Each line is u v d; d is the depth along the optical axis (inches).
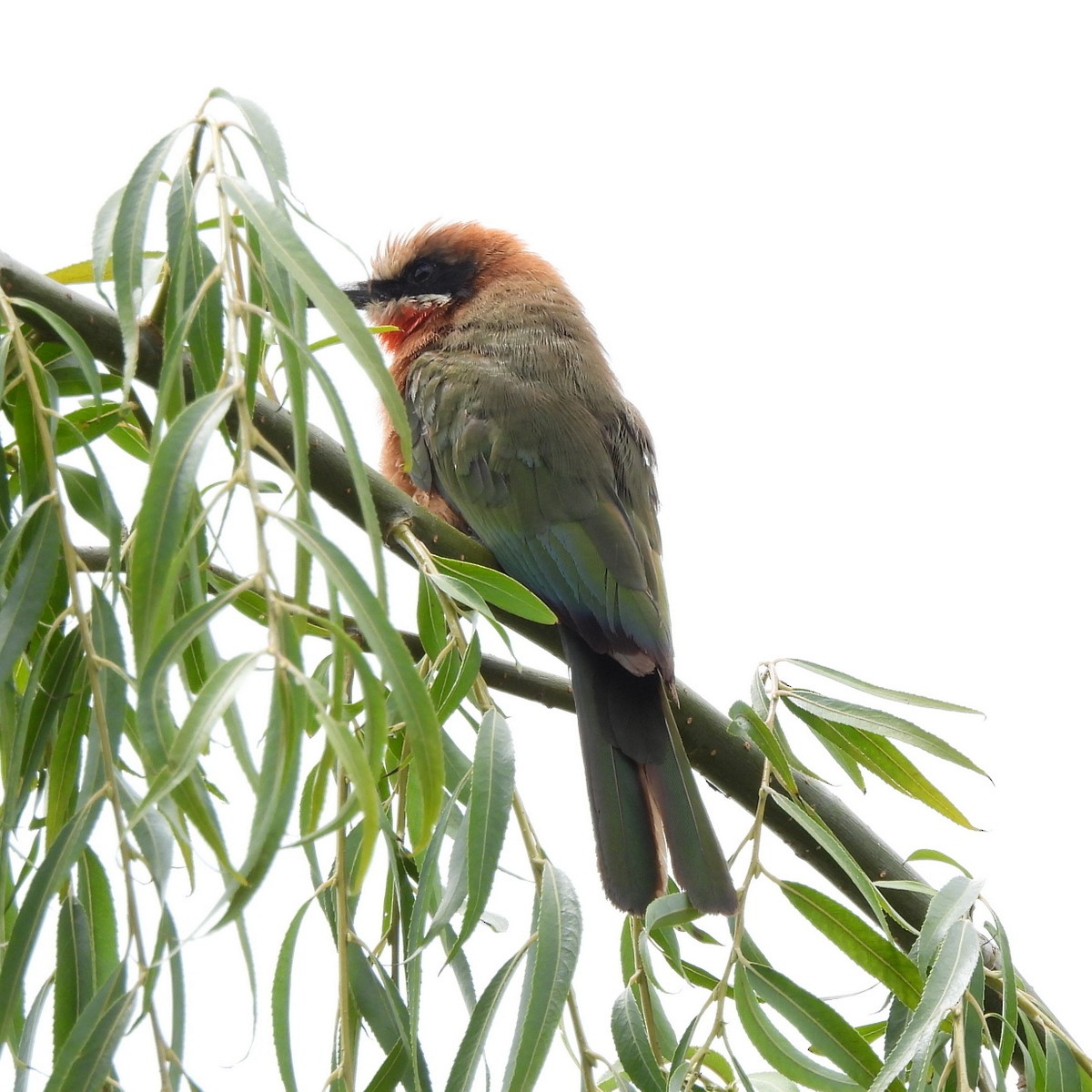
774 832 309.3
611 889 272.8
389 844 223.5
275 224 186.5
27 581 196.9
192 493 176.7
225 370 174.9
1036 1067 246.1
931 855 252.5
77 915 209.3
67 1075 173.2
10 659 192.9
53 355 252.8
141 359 254.8
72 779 209.8
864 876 240.5
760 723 253.0
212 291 206.2
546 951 199.2
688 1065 209.2
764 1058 227.0
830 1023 228.5
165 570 160.7
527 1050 193.6
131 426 266.1
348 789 215.2
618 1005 217.5
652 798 292.5
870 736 286.2
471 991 231.6
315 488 285.6
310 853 222.7
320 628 222.2
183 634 156.4
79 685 208.8
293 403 196.9
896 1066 210.4
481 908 198.8
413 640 287.0
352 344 181.0
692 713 317.1
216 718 148.9
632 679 321.1
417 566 273.4
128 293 196.5
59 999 205.5
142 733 156.4
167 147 206.1
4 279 249.0
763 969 232.1
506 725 210.5
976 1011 229.5
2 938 205.9
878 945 239.0
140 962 172.6
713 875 243.8
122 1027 175.5
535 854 209.5
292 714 152.2
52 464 196.9
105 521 217.3
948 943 224.2
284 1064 213.5
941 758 269.4
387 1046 212.4
